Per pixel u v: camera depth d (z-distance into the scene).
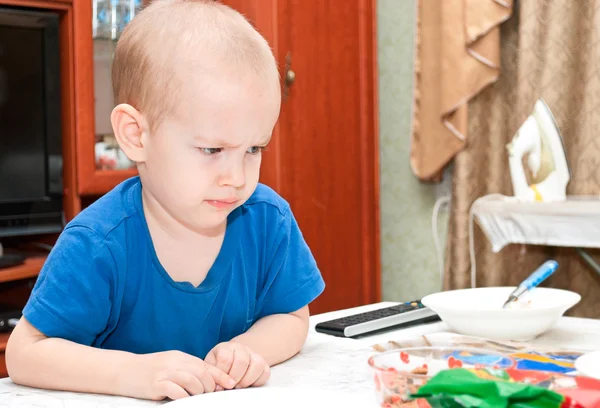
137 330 0.82
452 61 2.31
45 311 0.75
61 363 0.70
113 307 0.80
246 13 2.24
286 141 2.35
